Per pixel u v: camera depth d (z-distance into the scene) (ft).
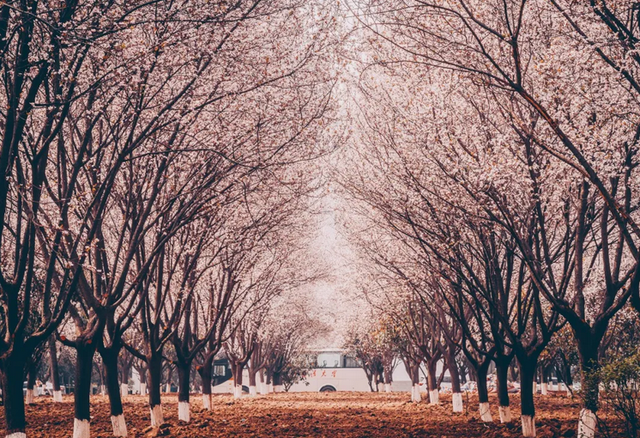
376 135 71.31
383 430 78.38
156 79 51.21
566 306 57.00
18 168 50.19
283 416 100.42
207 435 71.15
